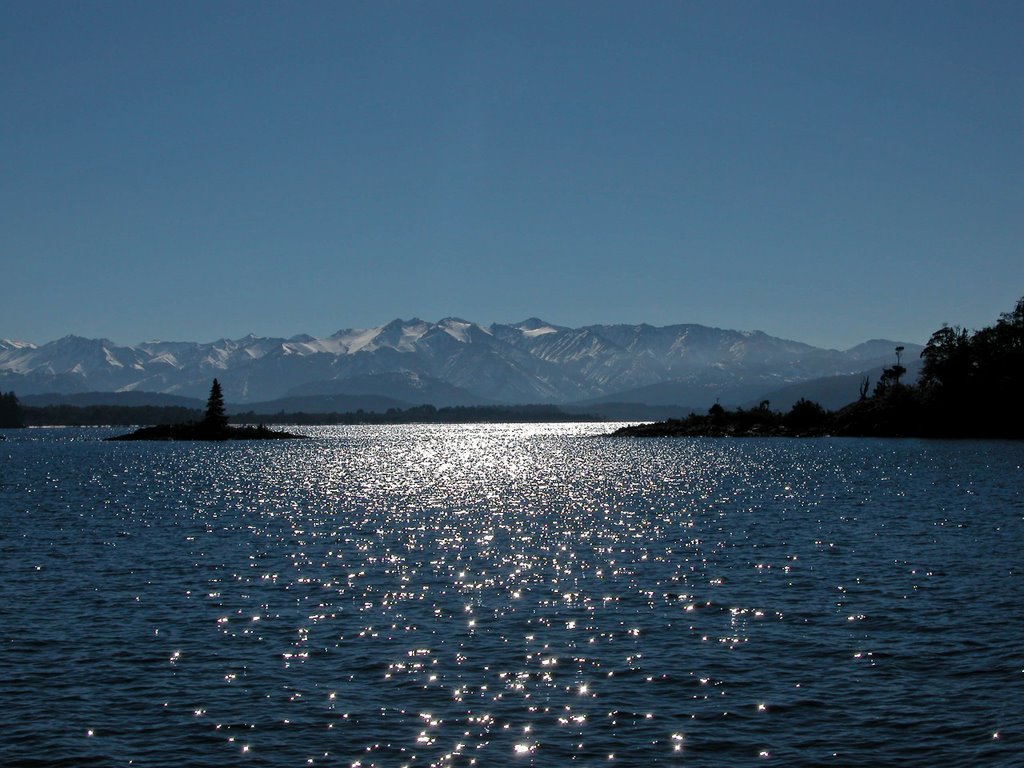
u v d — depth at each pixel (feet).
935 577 168.35
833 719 98.68
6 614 144.46
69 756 90.53
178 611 147.13
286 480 460.96
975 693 105.70
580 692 107.24
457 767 87.81
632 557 197.16
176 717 100.27
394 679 112.16
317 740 94.07
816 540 216.74
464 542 224.33
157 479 468.75
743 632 132.05
